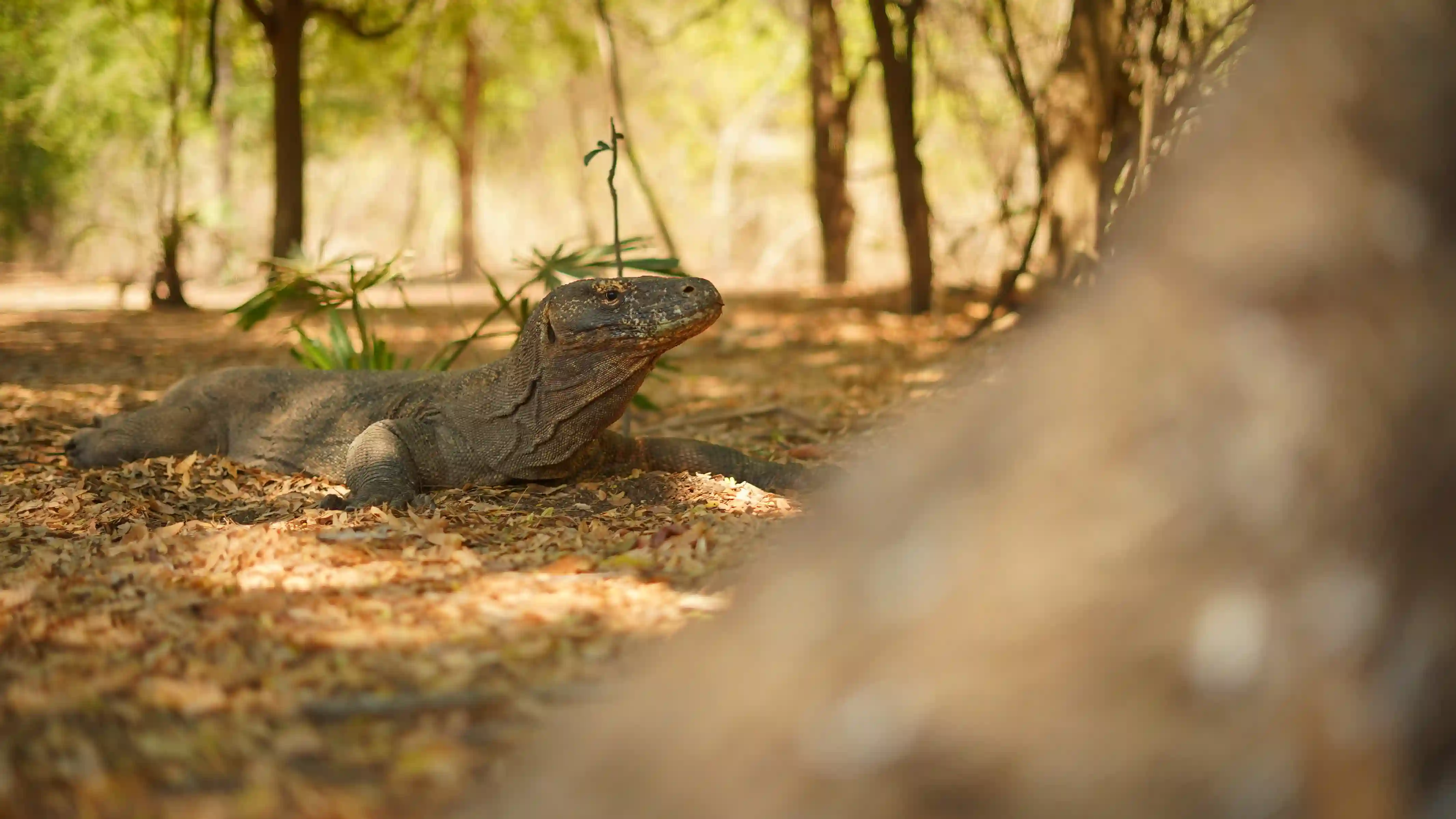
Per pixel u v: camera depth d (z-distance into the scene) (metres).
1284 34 1.81
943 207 31.75
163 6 24.56
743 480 6.62
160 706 3.04
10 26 29.95
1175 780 1.64
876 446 7.63
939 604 1.73
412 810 2.51
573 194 48.59
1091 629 1.67
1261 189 1.75
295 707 2.99
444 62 35.12
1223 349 1.72
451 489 6.23
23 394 10.86
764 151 47.38
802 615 1.83
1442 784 1.68
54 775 2.63
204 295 28.86
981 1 14.77
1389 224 1.70
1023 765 1.66
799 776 1.74
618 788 1.90
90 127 34.41
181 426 7.16
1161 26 9.91
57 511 5.69
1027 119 13.98
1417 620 1.67
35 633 3.58
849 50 27.39
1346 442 1.67
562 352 5.96
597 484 6.18
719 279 33.69
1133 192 9.30
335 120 38.53
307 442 6.82
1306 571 1.67
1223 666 1.65
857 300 19.52
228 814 2.49
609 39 13.68
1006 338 10.88
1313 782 1.65
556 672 3.23
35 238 39.22
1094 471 1.72
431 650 3.44
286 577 4.26
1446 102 1.71
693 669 1.91
